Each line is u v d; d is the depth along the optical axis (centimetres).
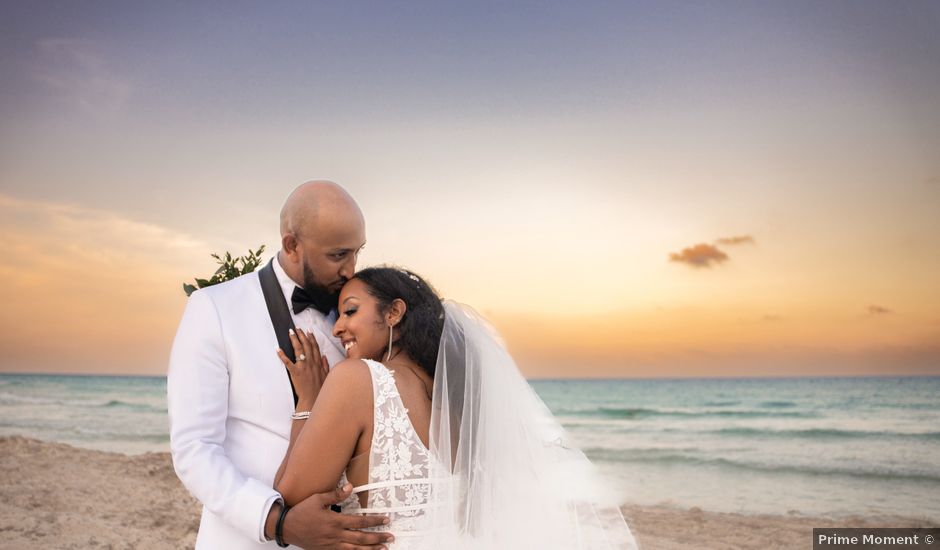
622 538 255
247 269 318
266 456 268
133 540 619
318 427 242
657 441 2155
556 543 251
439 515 241
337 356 285
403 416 245
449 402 253
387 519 237
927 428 2112
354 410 242
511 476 254
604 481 265
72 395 2684
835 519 1080
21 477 804
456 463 251
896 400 2220
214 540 263
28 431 2297
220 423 265
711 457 1828
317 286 281
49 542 595
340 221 271
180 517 701
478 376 258
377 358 266
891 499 1309
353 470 245
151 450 1989
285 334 278
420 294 270
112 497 755
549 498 257
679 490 1431
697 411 2666
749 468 1666
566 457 267
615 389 2977
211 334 269
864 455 1764
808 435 2091
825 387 2334
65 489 768
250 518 241
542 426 270
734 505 1262
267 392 271
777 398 2450
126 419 2506
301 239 273
